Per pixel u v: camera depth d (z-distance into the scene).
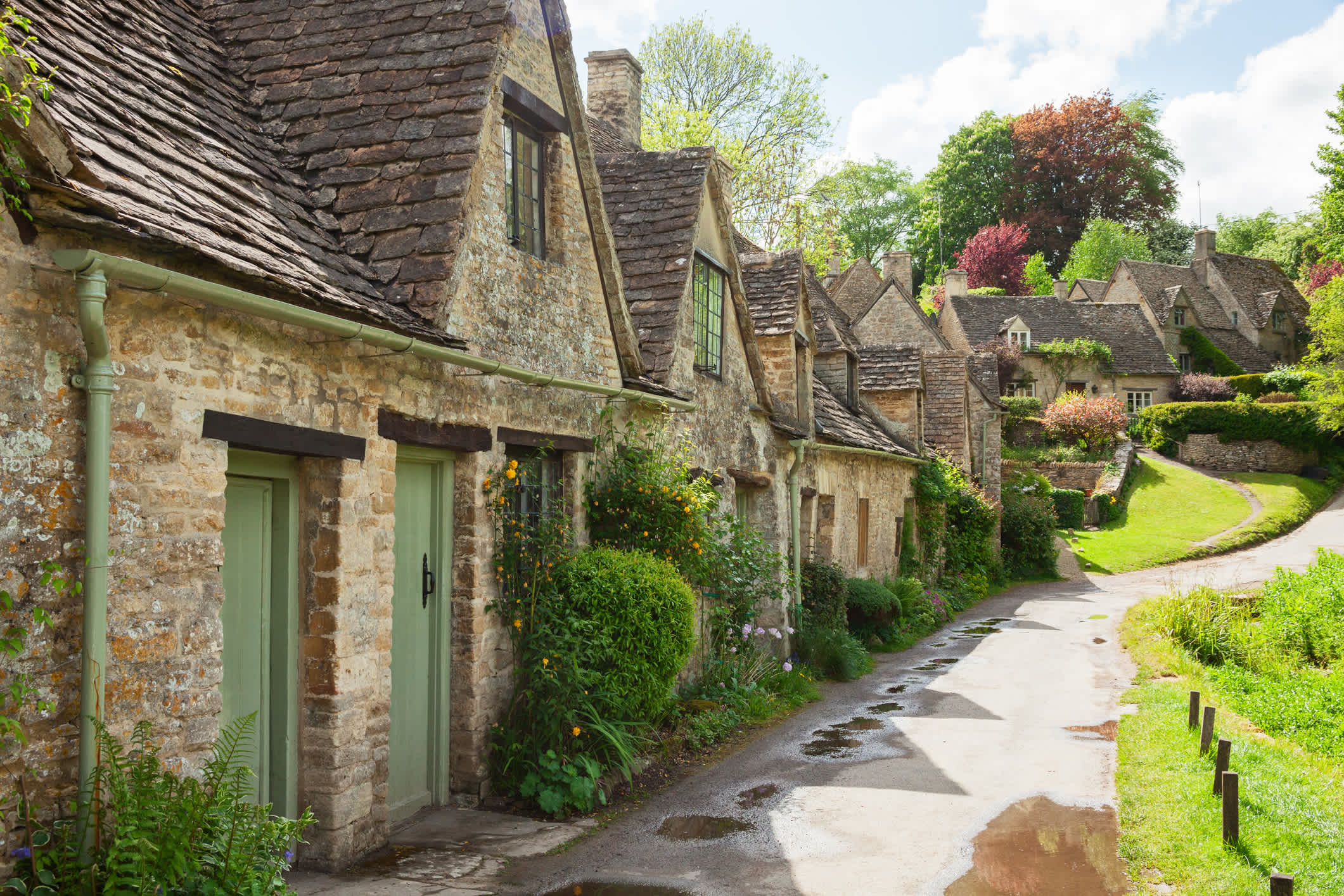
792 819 6.86
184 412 4.45
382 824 5.96
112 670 4.06
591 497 8.59
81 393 3.95
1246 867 5.77
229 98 6.66
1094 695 11.73
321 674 5.50
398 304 5.95
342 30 7.25
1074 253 65.12
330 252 5.92
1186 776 7.69
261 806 4.32
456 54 6.84
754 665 11.53
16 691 3.62
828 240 32.09
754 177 30.08
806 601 14.94
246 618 5.31
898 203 70.31
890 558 20.20
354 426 5.67
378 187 6.37
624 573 7.46
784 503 14.00
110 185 4.08
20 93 3.58
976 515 26.02
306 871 5.41
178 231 4.22
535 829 6.46
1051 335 50.69
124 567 4.13
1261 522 33.09
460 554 6.97
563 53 8.10
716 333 11.89
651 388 9.27
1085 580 27.52
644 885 5.55
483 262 6.88
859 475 18.20
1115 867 5.93
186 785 3.94
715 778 7.97
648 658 7.40
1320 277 60.06
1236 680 12.59
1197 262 60.22
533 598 7.23
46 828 3.77
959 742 9.30
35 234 3.74
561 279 8.11
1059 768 8.32
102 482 3.91
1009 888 5.60
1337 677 12.30
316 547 5.54
